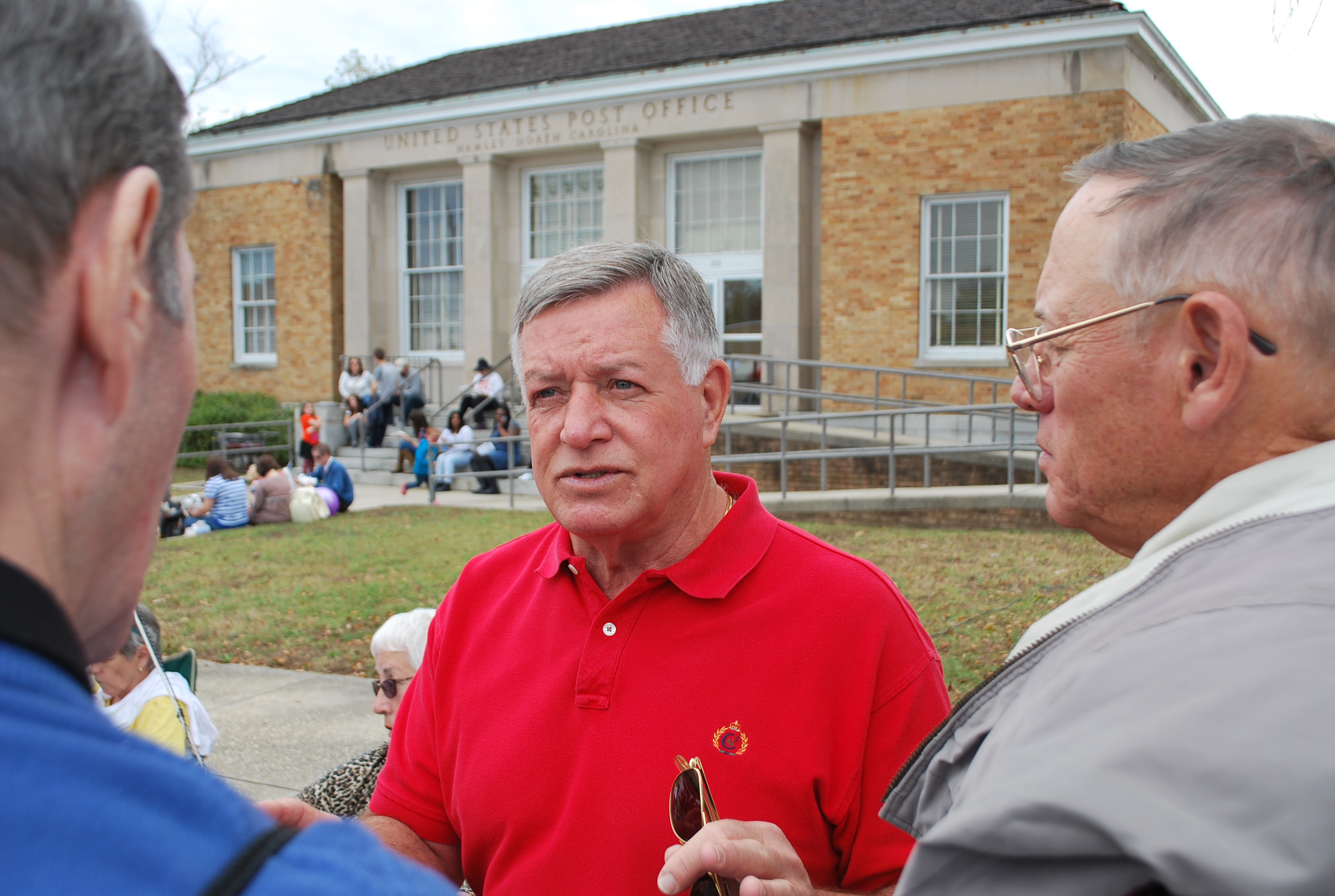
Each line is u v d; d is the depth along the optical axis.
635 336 1.71
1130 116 13.78
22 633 0.56
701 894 1.40
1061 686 0.89
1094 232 1.12
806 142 15.71
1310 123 1.04
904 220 14.79
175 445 0.74
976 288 14.60
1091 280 1.12
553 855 1.62
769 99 15.56
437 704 1.90
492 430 15.21
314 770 4.62
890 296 14.91
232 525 11.44
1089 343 1.10
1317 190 0.98
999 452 12.22
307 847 0.61
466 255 18.16
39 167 0.58
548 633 1.79
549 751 1.67
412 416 15.95
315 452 12.59
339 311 19.56
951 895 0.87
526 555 1.97
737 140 16.33
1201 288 1.02
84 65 0.61
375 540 10.24
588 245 1.81
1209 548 0.94
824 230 15.27
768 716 1.62
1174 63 14.77
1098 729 0.80
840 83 15.06
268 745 4.93
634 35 19.83
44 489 0.63
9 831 0.51
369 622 7.13
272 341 20.17
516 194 18.20
